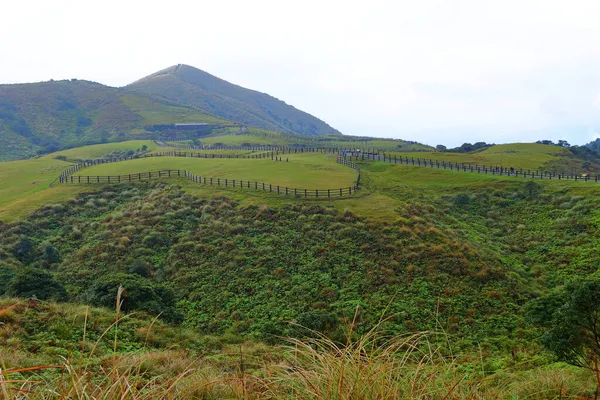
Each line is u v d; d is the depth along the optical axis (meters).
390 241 36.88
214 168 67.94
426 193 59.97
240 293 31.47
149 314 24.91
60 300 28.34
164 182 58.34
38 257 39.66
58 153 132.75
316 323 23.20
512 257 39.66
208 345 20.25
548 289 33.22
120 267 36.50
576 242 40.22
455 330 25.25
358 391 4.09
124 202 53.56
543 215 48.81
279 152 101.12
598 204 46.62
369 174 68.25
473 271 32.41
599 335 14.08
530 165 90.00
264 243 38.22
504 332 25.06
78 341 16.02
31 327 16.78
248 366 9.98
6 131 198.62
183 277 34.44
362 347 4.59
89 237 43.44
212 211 46.53
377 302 28.44
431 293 29.62
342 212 42.91
